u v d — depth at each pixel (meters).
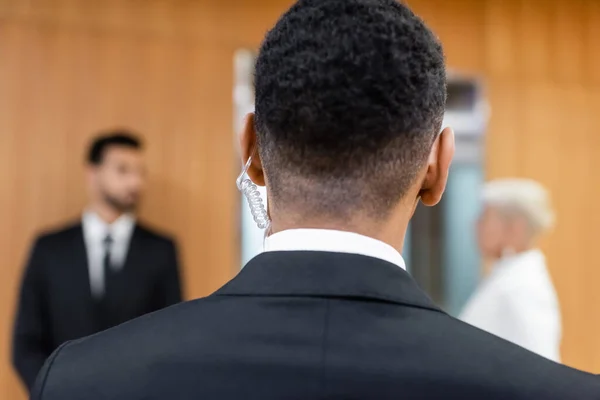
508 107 2.76
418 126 0.51
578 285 2.75
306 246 0.51
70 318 2.02
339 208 0.51
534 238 2.10
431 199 0.59
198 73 2.48
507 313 1.90
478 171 2.76
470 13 2.76
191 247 2.42
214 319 0.49
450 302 2.71
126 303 2.08
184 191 2.43
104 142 2.17
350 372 0.45
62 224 2.31
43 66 2.35
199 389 0.46
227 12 2.53
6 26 2.32
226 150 2.48
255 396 0.45
